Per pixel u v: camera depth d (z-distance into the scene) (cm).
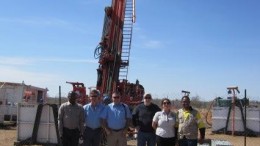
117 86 2150
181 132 1085
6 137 2094
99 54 2148
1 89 2697
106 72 2138
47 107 1769
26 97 2836
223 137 2434
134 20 2183
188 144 1078
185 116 1086
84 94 2078
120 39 2181
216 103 2703
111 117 1157
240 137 2461
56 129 1752
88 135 1175
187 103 1091
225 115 2633
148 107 1166
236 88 2584
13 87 2806
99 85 2144
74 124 1168
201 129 1091
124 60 2186
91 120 1173
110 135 1161
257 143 2139
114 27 2178
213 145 1356
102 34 2181
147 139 1162
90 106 1183
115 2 2195
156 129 1123
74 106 1174
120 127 1158
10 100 2812
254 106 2648
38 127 1769
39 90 3094
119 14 2188
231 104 2614
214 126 2658
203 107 4869
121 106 1168
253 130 2536
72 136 1173
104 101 1572
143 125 1157
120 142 1159
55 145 1753
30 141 1769
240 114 2578
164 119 1108
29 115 1786
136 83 2228
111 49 2150
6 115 2805
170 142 1108
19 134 1788
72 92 1173
